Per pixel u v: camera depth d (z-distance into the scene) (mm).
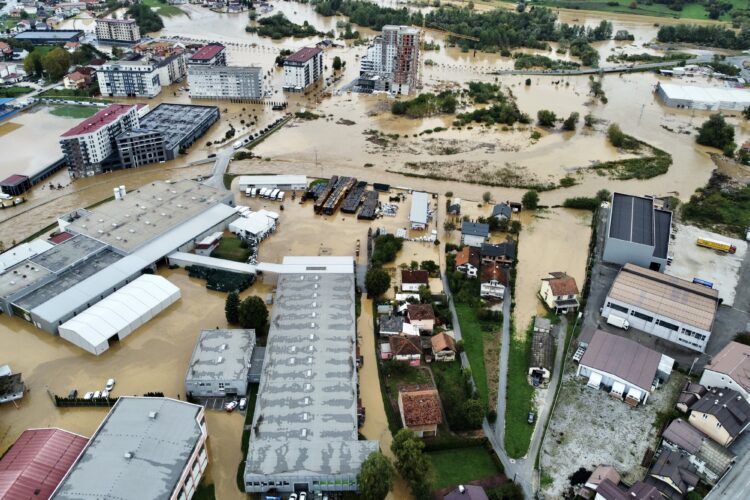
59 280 160375
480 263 179750
